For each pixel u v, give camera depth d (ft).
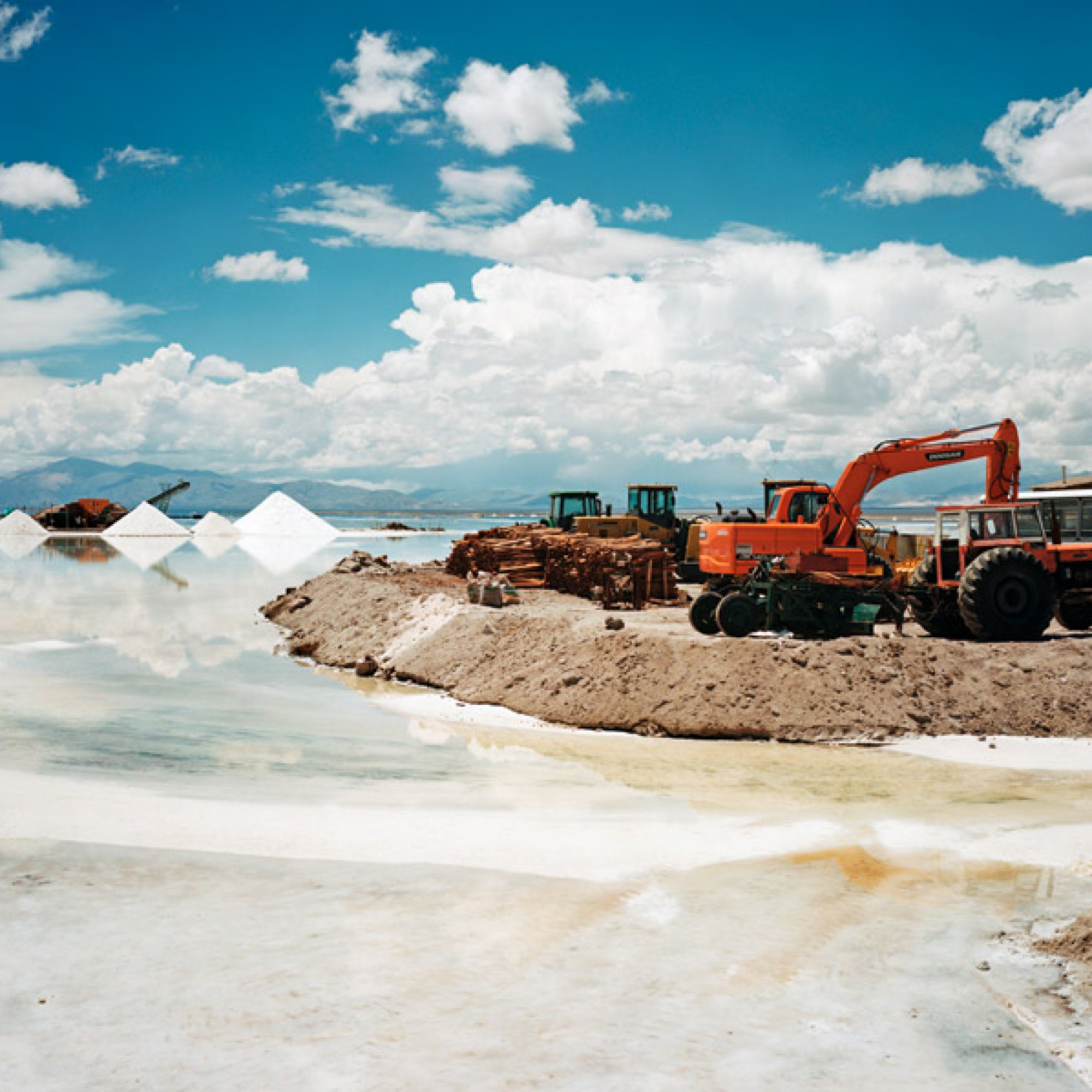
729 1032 18.79
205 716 49.65
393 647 68.33
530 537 98.02
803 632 56.80
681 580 103.60
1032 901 25.54
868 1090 16.96
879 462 61.67
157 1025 18.76
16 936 22.62
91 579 136.46
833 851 29.66
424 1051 17.94
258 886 26.05
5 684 57.21
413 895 25.58
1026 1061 17.90
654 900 25.40
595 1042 18.35
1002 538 57.41
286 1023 18.86
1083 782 38.70
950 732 46.32
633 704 49.06
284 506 325.01
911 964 21.79
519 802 35.40
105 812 32.09
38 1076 16.99
